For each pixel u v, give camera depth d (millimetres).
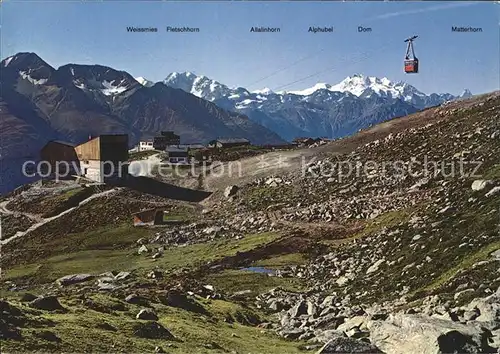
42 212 128125
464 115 140000
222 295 61438
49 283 79875
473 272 44406
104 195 134875
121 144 149875
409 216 82688
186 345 32500
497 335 29703
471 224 58156
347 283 63562
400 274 55875
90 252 102875
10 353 25562
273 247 88750
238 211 122812
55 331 29391
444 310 37500
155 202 133125
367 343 29203
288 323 46688
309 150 159000
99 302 39562
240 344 35969
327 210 109312
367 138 154625
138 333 32562
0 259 102938
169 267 84312
